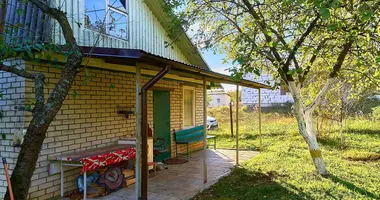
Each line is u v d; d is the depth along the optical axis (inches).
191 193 198.4
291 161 290.2
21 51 151.9
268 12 213.5
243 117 751.1
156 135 313.3
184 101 375.2
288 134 475.2
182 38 340.2
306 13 196.4
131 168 230.5
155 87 305.0
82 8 213.5
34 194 173.6
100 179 196.1
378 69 220.8
